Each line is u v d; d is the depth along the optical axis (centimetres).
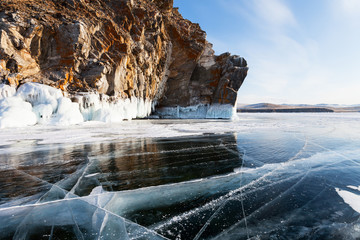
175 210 288
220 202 313
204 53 3216
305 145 784
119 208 292
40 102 1418
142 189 357
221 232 236
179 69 3127
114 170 462
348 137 1005
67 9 1816
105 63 1836
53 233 231
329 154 635
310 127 1538
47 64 1630
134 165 504
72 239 221
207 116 3167
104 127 1355
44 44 1619
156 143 805
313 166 508
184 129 1317
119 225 249
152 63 2627
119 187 366
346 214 279
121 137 941
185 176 427
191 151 667
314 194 343
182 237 226
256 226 248
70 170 457
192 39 2955
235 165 510
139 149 691
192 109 3206
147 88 2667
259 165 512
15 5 1532
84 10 1897
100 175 428
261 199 324
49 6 1738
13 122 1201
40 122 1364
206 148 717
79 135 970
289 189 364
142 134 1049
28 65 1498
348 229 242
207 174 439
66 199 313
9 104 1267
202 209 291
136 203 307
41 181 389
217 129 1334
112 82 1950
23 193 334
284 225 251
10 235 226
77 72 1738
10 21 1436
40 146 717
